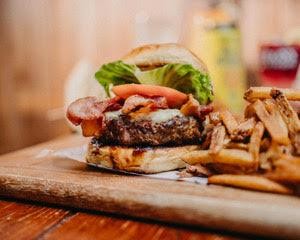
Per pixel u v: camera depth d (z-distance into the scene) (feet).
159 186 1.19
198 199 1.06
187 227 1.08
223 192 1.12
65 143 2.07
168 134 1.43
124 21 3.22
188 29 3.03
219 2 2.90
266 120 1.19
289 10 3.02
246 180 1.13
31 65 3.34
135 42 3.20
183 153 1.43
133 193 1.13
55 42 3.35
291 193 1.09
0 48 3.28
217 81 2.81
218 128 1.26
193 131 1.47
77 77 2.56
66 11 3.33
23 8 3.27
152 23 3.11
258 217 1.00
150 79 1.57
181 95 1.50
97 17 3.28
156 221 1.11
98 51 3.32
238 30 2.82
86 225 1.09
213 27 2.80
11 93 3.35
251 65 3.10
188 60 1.55
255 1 3.07
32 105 3.36
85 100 1.47
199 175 1.29
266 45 2.61
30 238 1.02
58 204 1.23
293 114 1.19
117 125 1.44
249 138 1.24
